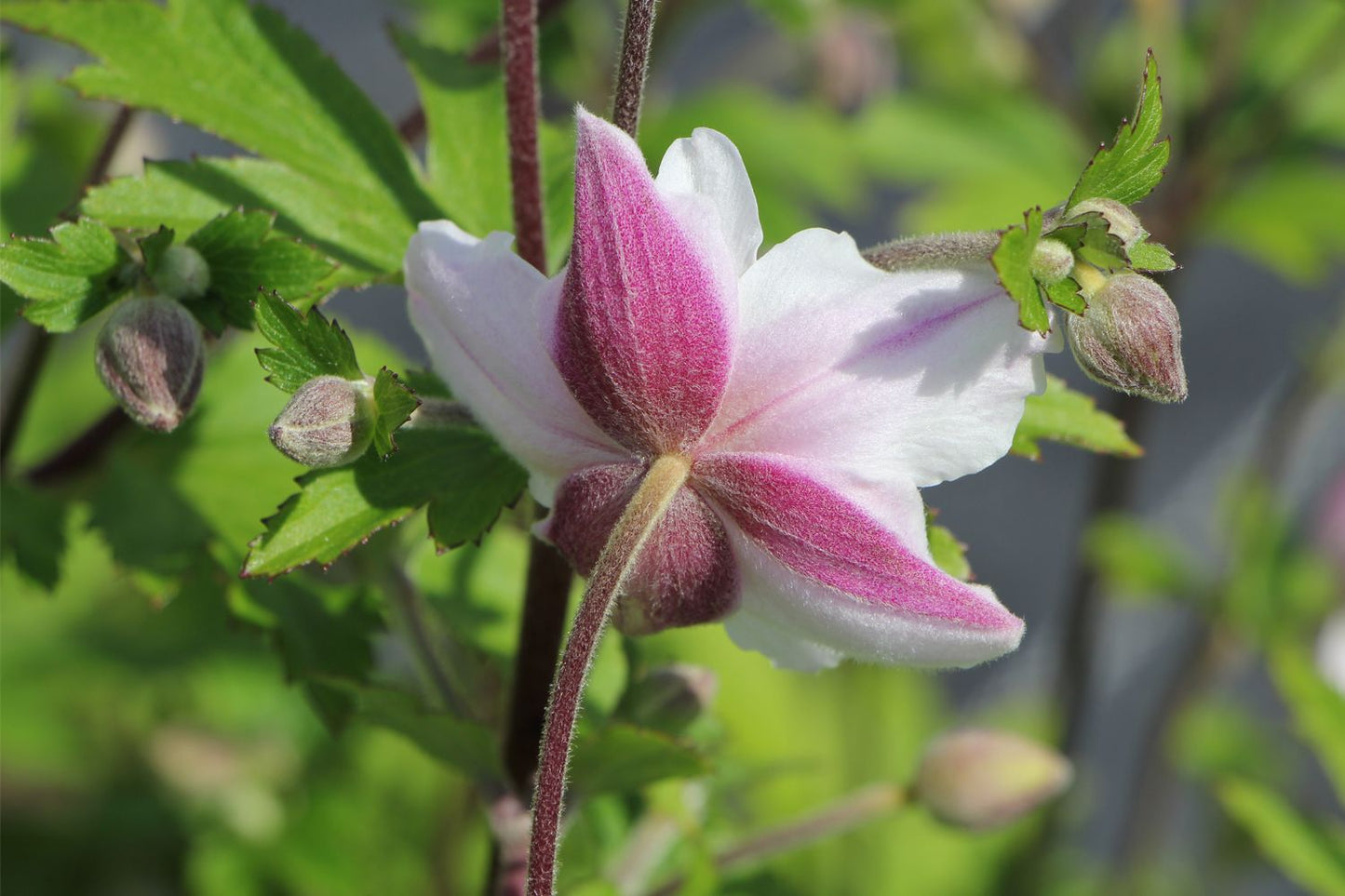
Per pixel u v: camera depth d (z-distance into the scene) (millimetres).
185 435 454
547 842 348
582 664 346
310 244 403
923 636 352
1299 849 484
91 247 374
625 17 361
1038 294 341
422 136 456
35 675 653
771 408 349
